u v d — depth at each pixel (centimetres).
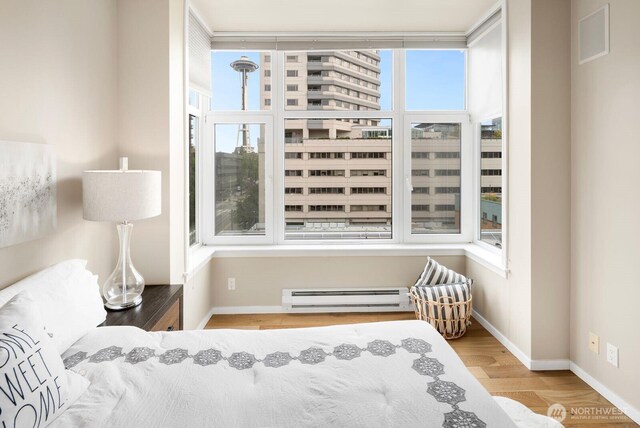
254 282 353
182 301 246
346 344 154
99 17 225
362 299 352
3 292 140
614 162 212
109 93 238
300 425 107
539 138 247
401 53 366
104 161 233
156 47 247
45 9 178
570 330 252
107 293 204
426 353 147
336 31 351
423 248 354
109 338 152
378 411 112
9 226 156
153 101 248
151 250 252
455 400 118
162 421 107
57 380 109
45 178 178
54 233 187
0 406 92
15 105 160
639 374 200
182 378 128
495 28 309
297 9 307
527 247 255
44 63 178
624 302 208
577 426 199
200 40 319
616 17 208
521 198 261
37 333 113
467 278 329
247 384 127
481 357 271
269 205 368
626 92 203
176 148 262
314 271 354
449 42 358
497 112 308
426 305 302
